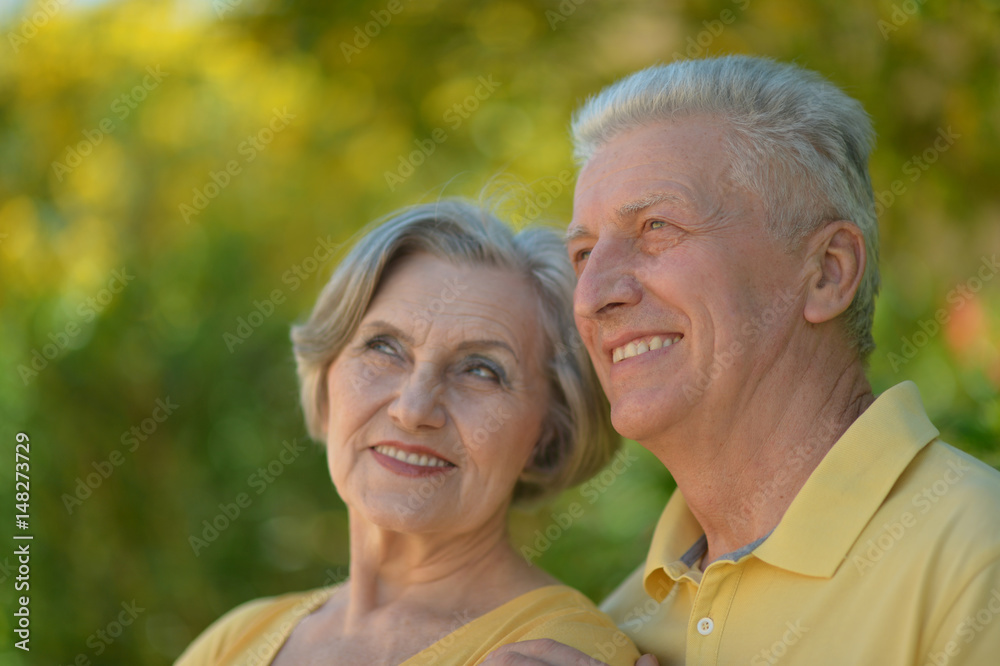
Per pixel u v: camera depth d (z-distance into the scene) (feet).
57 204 16.43
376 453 7.43
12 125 16.72
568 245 7.01
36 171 16.52
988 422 8.45
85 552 15.06
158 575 15.33
